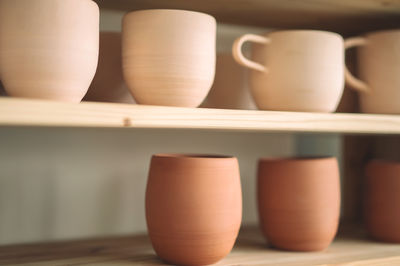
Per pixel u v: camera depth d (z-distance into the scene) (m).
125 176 0.80
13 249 0.65
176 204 0.52
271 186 0.63
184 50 0.49
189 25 0.49
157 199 0.54
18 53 0.43
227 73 0.68
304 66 0.57
